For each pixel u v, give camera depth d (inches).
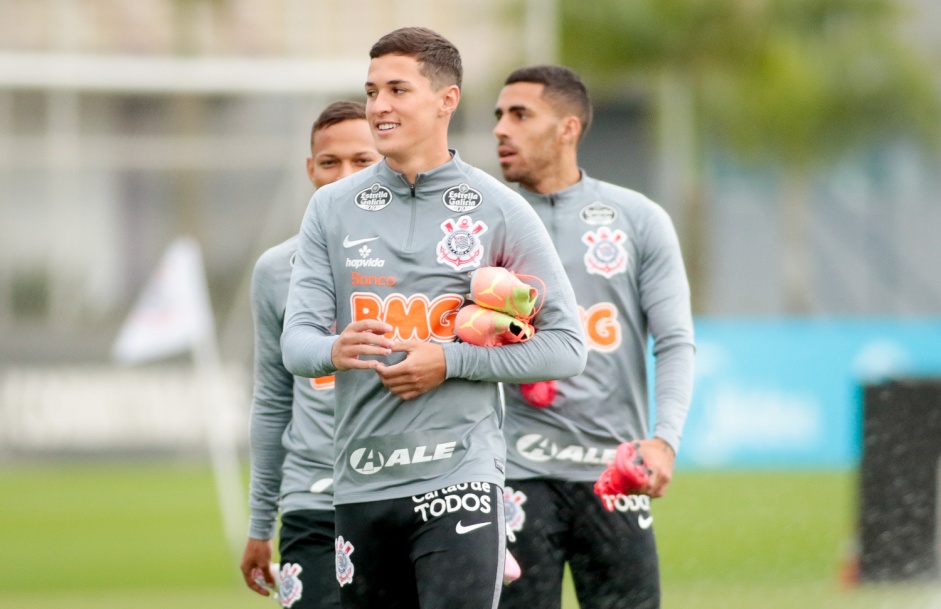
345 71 2598.4
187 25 2591.0
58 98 2684.5
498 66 2630.4
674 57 4252.0
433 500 580.7
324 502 700.7
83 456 2524.6
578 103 774.5
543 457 740.7
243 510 1950.1
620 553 745.0
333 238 599.2
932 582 1179.9
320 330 595.2
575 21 4188.0
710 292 4997.5
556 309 596.4
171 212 2699.3
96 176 2694.4
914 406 1196.5
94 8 2586.1
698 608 1095.0
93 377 2551.7
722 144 4665.4
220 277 2679.6
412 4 2608.3
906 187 5083.7
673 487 1964.8
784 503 1774.1
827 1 4441.4
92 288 2684.5
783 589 1178.6
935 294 5118.1
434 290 585.9
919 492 1190.3
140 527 1791.3
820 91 4399.6
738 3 4242.1
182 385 2549.2
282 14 2591.0
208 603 1244.5
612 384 752.3
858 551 1194.6
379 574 596.1
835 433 2363.4
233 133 2699.3
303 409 711.7
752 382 2351.1
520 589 737.0
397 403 583.2
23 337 2559.1
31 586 1365.7
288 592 706.2
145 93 2674.7
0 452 2517.2
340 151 724.0
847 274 5128.0
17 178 2684.5
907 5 4616.1
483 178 600.1
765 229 5157.5
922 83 4463.6
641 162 5032.0
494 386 605.9
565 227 761.0
